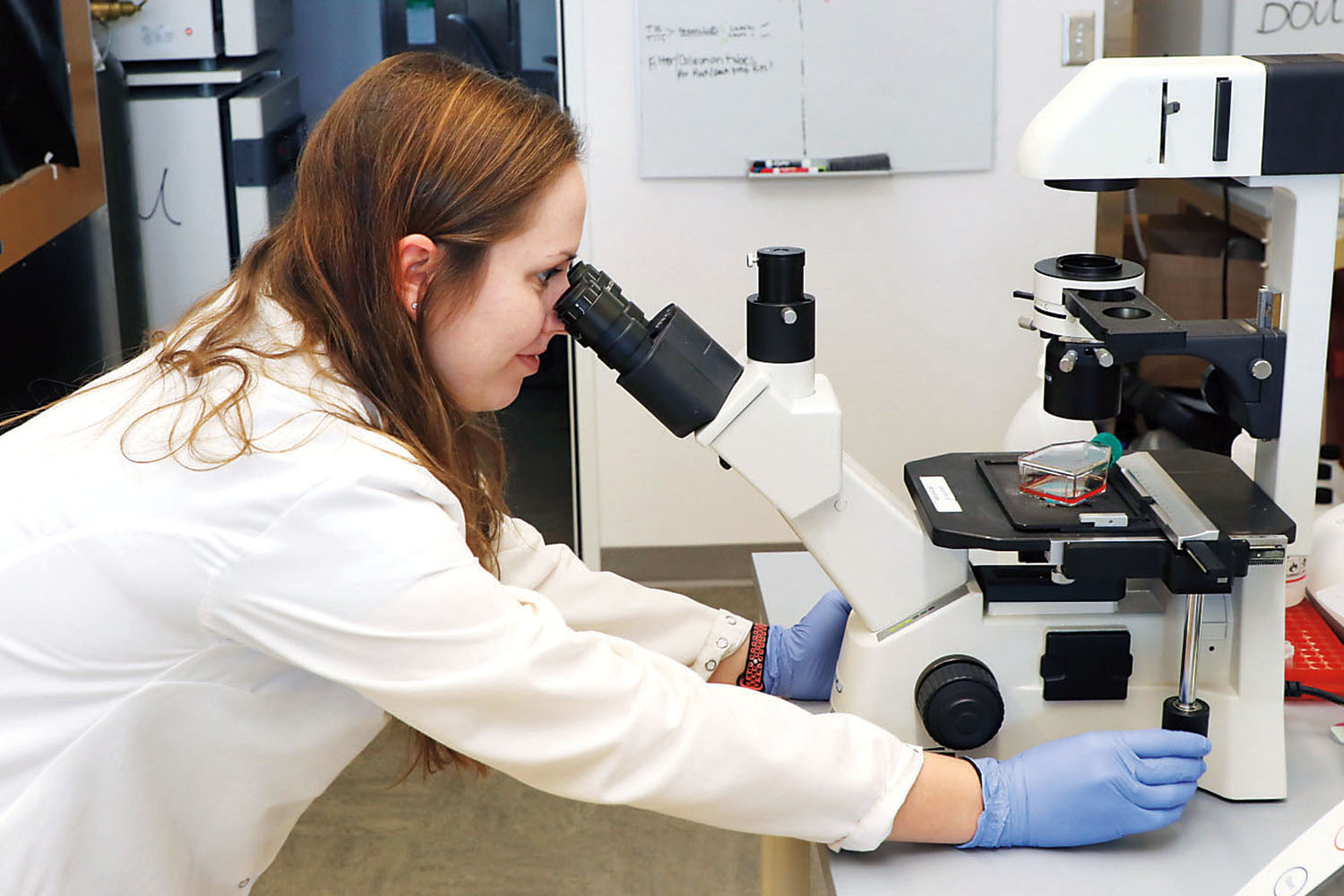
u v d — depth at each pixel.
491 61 2.98
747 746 0.96
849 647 1.16
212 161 3.01
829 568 1.13
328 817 2.36
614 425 3.15
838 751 1.00
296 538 0.88
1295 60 1.08
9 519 0.93
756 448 1.07
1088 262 1.18
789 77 2.90
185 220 3.05
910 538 1.12
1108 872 1.02
